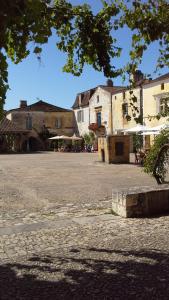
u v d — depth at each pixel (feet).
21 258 23.65
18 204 42.29
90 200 43.88
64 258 23.41
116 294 18.07
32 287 19.19
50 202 43.19
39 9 16.93
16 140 197.88
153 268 21.22
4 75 17.67
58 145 198.90
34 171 80.23
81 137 195.31
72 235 28.76
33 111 215.51
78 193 49.16
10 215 36.70
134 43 25.04
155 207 35.06
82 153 163.02
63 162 106.01
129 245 25.57
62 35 24.21
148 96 136.87
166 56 26.17
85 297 17.87
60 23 23.17
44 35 19.03
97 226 31.32
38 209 39.34
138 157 99.35
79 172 76.84
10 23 17.51
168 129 49.01
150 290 18.38
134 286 18.89
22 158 128.36
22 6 16.38
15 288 19.11
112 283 19.35
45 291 18.67
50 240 27.58
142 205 34.42
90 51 24.98
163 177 48.98
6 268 21.94
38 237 28.53
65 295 18.16
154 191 34.99
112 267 21.57
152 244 25.59
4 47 18.20
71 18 23.22
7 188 55.01
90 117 193.77
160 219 32.99
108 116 172.14
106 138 99.35
